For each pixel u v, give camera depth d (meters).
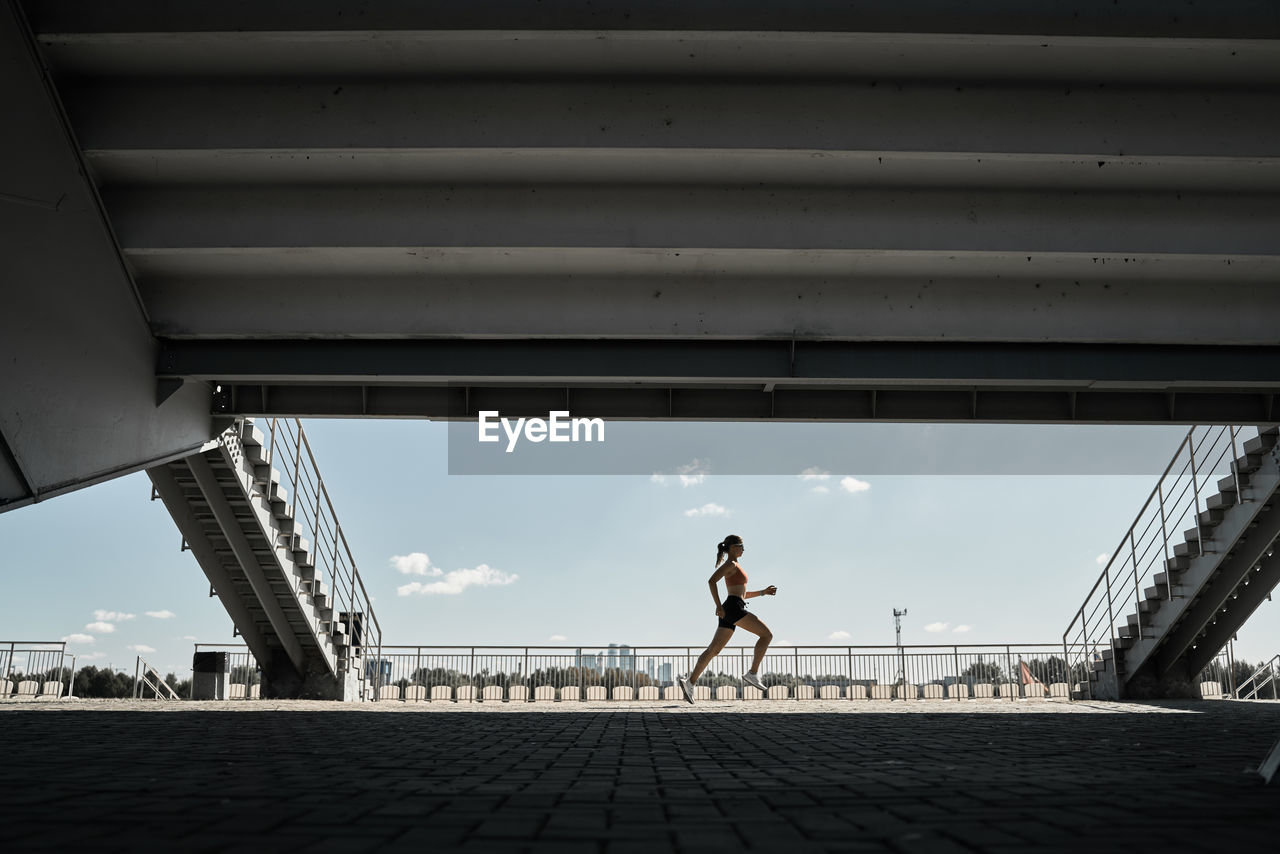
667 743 8.52
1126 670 22.72
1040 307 13.91
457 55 10.58
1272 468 17.66
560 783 5.23
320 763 6.38
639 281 13.92
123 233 12.66
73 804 4.26
